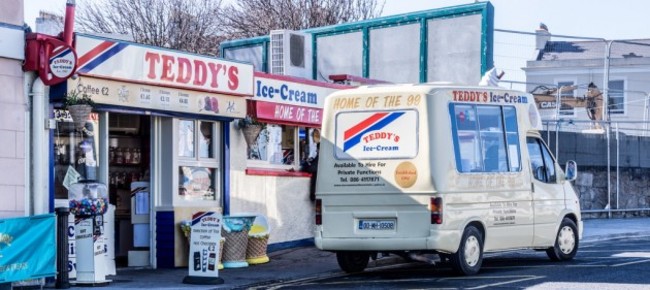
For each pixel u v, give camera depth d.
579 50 47.38
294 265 15.16
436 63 22.02
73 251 12.92
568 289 11.83
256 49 24.53
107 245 13.61
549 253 15.45
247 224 14.93
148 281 13.09
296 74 20.61
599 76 45.59
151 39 41.81
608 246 18.95
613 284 12.26
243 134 16.38
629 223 25.14
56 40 12.27
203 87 14.70
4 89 12.08
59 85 12.61
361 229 13.50
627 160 28.12
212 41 42.72
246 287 12.68
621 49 46.97
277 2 42.69
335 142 13.83
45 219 11.96
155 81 13.80
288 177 17.61
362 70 23.03
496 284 12.38
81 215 12.55
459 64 21.70
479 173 13.64
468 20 21.59
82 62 12.66
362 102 13.67
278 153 17.69
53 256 12.08
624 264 14.73
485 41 21.30
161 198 14.84
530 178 14.70
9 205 12.12
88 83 12.84
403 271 14.55
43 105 12.51
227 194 15.84
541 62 46.34
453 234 13.10
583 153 26.81
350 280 13.42
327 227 13.77
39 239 11.87
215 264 12.80
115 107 13.34
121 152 15.54
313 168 18.28
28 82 12.41
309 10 42.47
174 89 14.26
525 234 14.50
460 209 13.25
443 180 13.02
